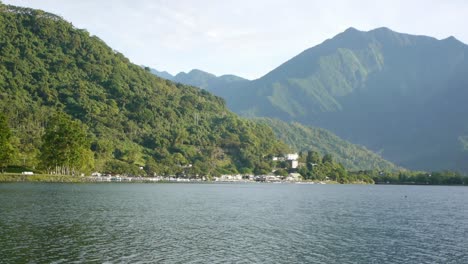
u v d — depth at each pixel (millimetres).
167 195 168125
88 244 64938
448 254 66000
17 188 160250
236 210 118812
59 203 115062
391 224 98125
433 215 121562
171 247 65125
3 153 187750
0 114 189625
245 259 59844
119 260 56781
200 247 65938
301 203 152000
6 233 70062
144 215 99062
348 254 64875
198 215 103688
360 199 186125
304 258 61719
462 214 126000
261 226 88750
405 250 68375
